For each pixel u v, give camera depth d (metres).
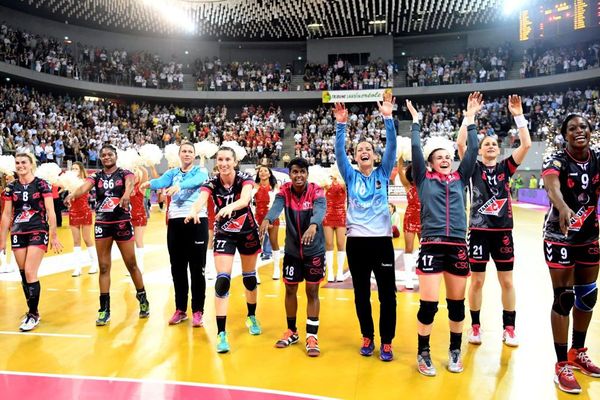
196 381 3.41
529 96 29.27
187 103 32.09
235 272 7.49
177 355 3.93
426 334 3.55
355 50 33.09
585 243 3.44
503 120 27.02
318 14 26.66
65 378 3.49
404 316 4.99
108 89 27.80
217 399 3.12
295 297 4.18
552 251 3.43
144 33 31.47
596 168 3.40
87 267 8.00
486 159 4.22
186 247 4.84
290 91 30.78
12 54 23.66
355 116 28.12
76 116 24.94
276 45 34.59
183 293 4.91
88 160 21.72
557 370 3.31
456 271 3.54
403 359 3.83
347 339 4.33
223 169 4.27
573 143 3.36
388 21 29.19
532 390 3.23
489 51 30.89
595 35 28.48
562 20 22.50
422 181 3.75
